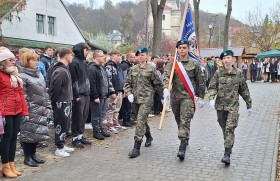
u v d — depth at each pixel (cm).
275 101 1416
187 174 549
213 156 647
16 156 653
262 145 720
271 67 2633
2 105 524
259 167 580
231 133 594
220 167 582
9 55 527
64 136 655
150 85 669
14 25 2594
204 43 6100
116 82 859
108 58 875
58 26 3005
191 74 635
